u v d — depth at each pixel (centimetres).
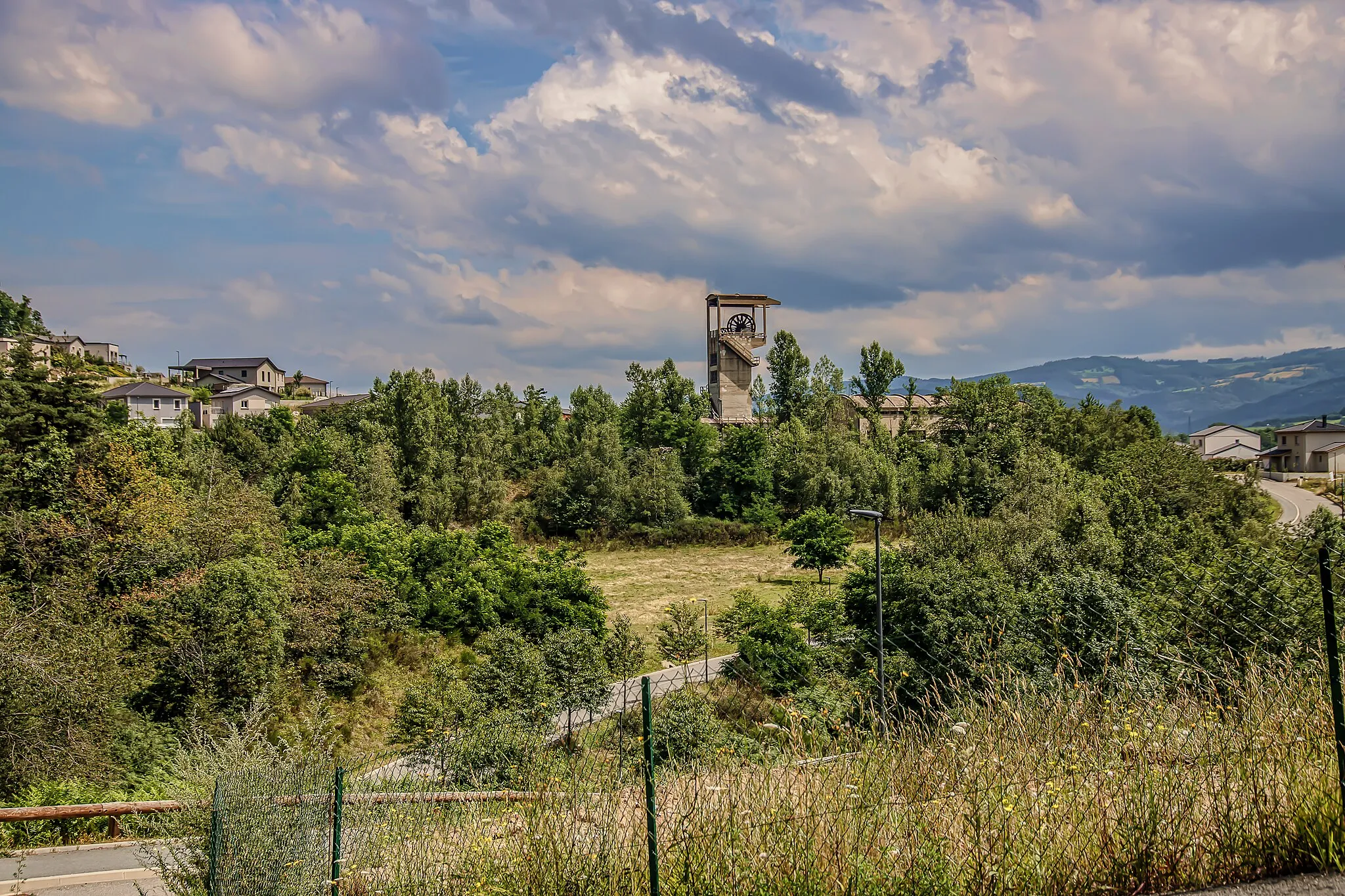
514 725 834
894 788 560
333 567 3566
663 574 5878
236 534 3416
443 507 6519
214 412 10062
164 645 2534
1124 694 604
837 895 514
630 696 2570
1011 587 2234
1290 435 9856
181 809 934
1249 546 1720
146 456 4247
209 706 2411
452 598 3931
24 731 1788
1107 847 511
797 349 9825
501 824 669
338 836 708
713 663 3031
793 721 656
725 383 9081
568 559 4538
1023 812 526
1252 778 525
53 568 2916
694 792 588
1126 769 537
